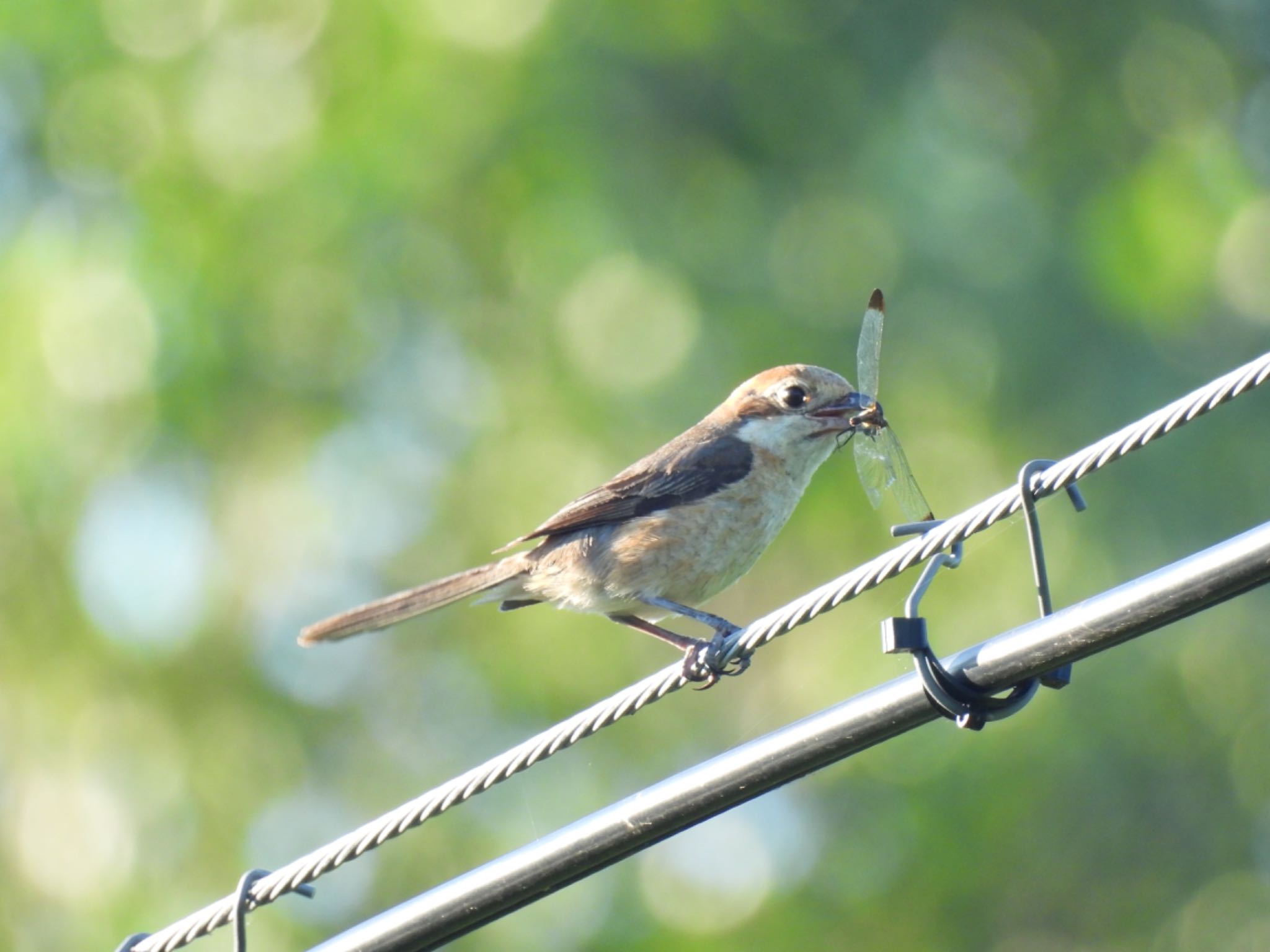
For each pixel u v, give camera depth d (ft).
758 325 44.42
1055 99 47.06
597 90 44.29
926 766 42.16
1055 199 45.85
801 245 45.44
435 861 45.70
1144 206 45.65
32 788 46.19
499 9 44.50
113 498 46.11
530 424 46.93
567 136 44.16
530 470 46.60
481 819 46.24
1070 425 43.14
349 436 47.62
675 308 45.06
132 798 45.39
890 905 41.57
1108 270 44.70
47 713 46.21
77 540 45.98
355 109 45.57
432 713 47.26
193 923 21.66
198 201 46.78
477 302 47.47
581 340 46.19
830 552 45.80
